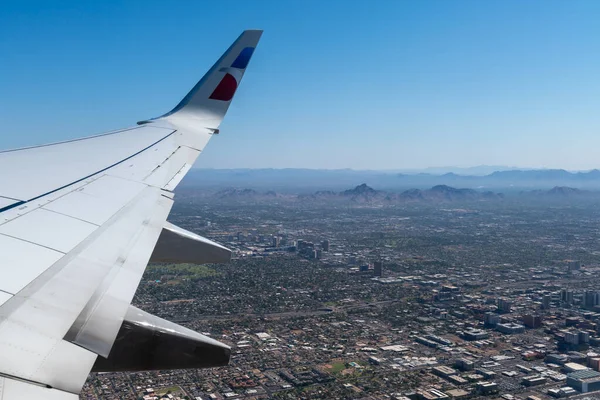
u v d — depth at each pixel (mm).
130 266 6469
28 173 9523
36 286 5055
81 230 7113
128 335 6125
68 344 4238
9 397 3250
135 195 9461
